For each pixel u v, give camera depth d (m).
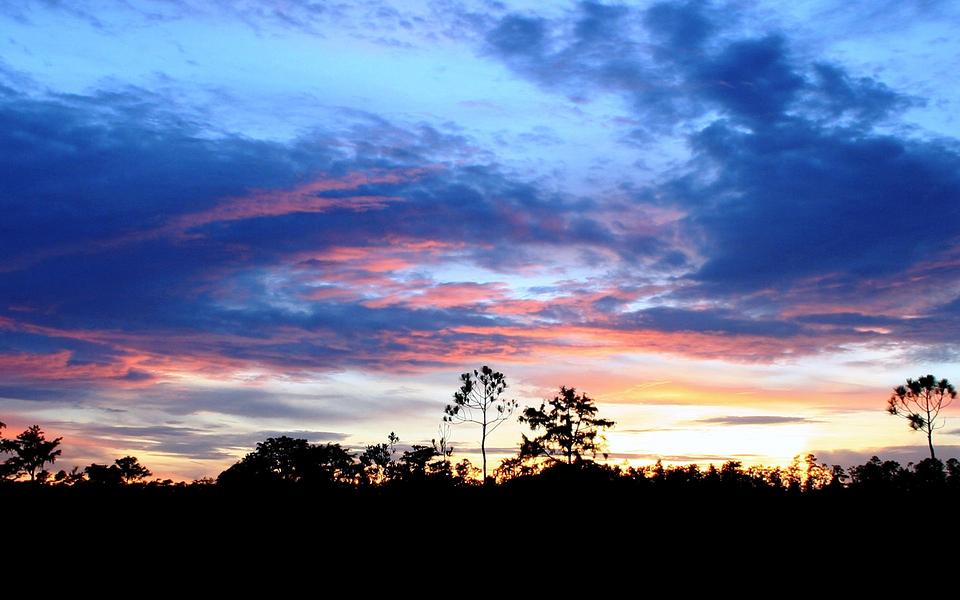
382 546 29.22
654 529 31.30
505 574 26.30
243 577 25.45
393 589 24.69
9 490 33.84
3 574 24.42
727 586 25.11
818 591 24.58
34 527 29.02
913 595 24.11
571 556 28.22
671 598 23.97
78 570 25.27
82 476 52.53
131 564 26.16
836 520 32.03
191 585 24.58
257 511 33.34
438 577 26.02
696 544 29.42
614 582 25.59
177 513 32.25
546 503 34.88
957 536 29.70
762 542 29.62
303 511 33.72
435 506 35.09
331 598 23.73
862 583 25.23
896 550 28.44
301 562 27.23
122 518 31.02
